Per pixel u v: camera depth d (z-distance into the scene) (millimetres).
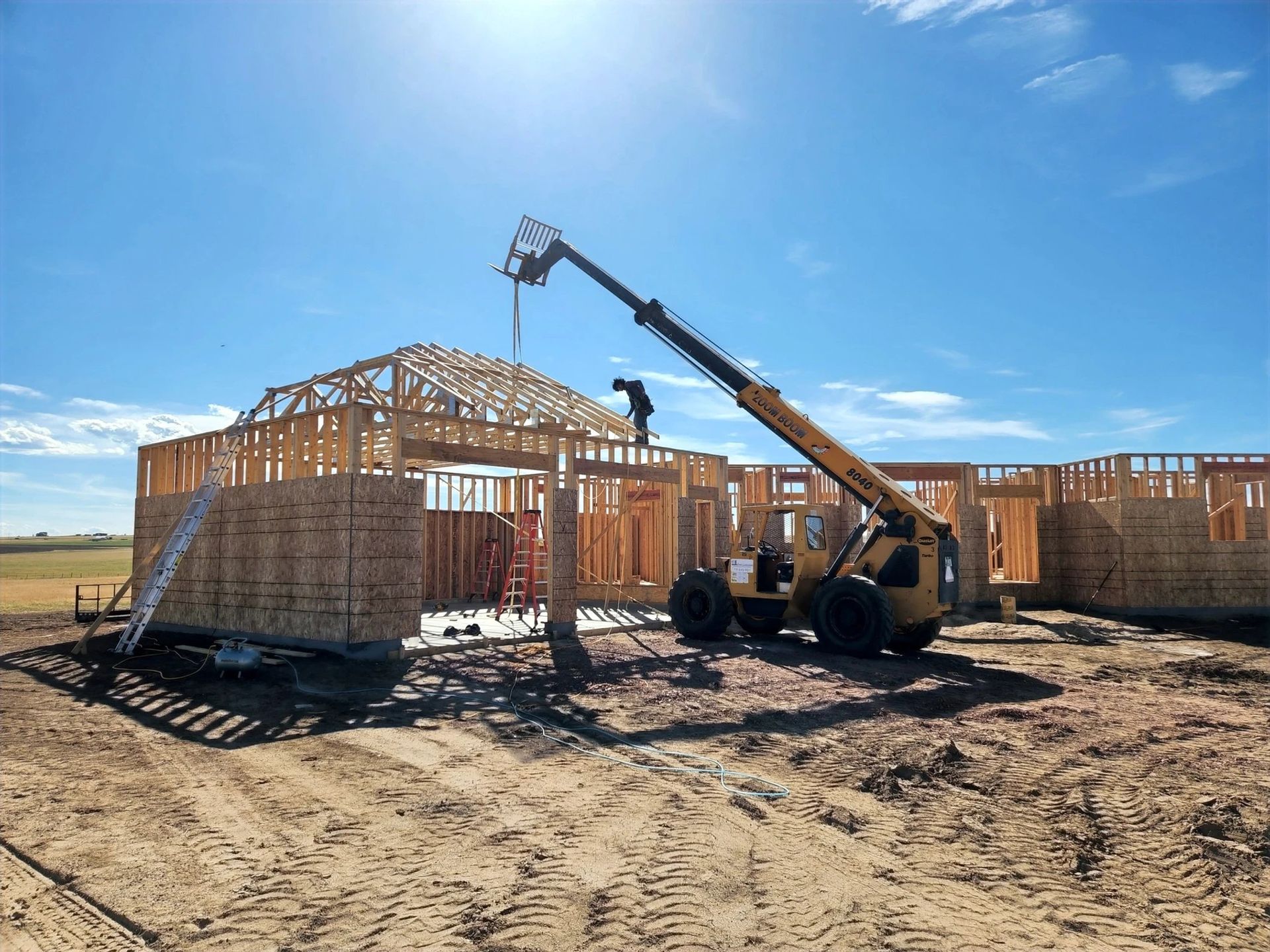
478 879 3775
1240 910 3553
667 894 3619
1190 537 16906
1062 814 4758
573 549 12352
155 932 3303
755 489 21328
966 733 6656
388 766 5660
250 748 6180
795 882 3770
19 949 3191
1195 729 6930
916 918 3428
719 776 5445
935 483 20250
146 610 10938
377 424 10828
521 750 6082
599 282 12055
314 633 10164
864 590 10516
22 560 56125
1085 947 3205
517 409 11938
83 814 4711
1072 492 18906
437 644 10398
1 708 7621
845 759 5867
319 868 3918
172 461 14109
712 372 11703
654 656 10352
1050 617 16719
